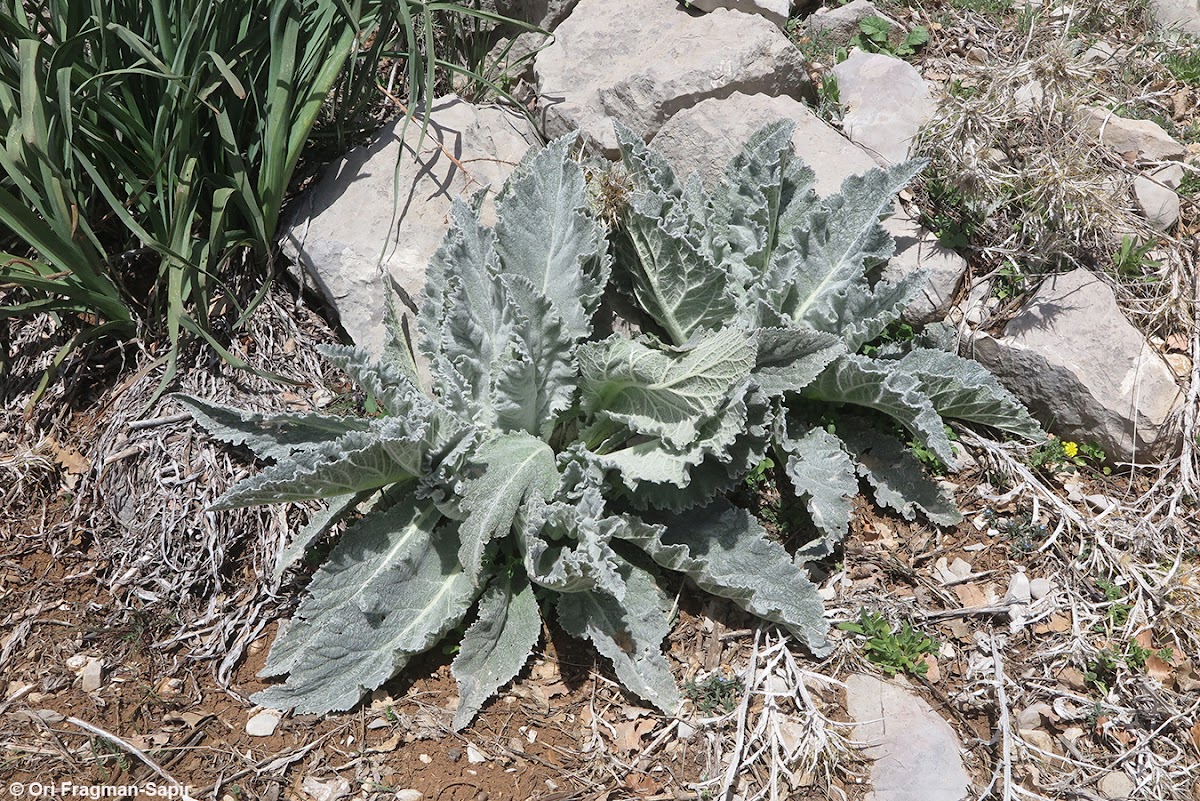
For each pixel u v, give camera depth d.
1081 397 1.33
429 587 1.21
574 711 1.19
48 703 1.18
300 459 1.17
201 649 1.22
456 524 1.24
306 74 1.37
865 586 1.27
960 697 1.20
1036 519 1.30
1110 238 1.40
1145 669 1.21
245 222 1.43
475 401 1.26
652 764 1.16
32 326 1.38
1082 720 1.19
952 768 1.15
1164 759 1.17
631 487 1.22
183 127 1.30
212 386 1.33
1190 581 1.26
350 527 1.24
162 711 1.18
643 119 1.47
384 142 1.43
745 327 1.20
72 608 1.24
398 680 1.20
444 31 1.66
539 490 1.21
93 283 1.31
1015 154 1.42
